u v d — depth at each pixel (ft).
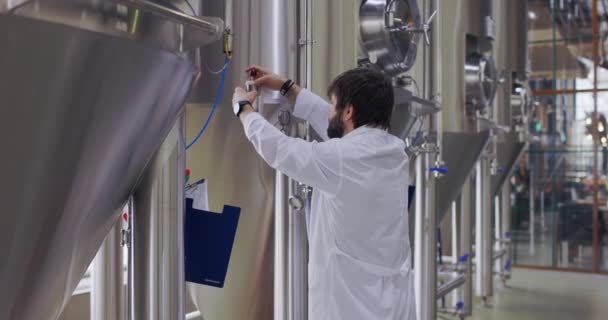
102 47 2.93
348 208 5.14
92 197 3.51
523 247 23.67
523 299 17.66
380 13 7.44
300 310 6.43
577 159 22.94
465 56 12.39
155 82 3.47
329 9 6.50
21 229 3.03
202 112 6.50
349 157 5.08
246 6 6.25
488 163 17.06
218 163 6.48
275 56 6.17
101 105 3.12
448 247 15.64
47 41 2.66
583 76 22.85
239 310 6.62
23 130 2.77
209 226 5.51
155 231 4.96
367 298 5.25
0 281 3.11
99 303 6.02
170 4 3.53
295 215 6.35
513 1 16.26
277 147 4.98
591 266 22.65
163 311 4.97
